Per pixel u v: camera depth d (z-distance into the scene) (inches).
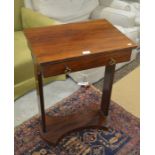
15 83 64.4
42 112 51.9
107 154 53.9
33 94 70.9
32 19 69.9
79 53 41.2
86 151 54.6
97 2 90.0
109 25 51.8
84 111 63.8
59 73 41.5
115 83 77.9
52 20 65.9
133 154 54.0
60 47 42.8
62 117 59.8
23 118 62.7
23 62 61.9
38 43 43.9
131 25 84.4
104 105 59.6
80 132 58.8
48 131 56.3
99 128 59.2
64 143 56.2
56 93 71.9
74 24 51.6
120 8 89.7
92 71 72.0
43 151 54.2
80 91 72.8
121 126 60.9
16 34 72.9
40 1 72.2
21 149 54.4
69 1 78.8
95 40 45.7
